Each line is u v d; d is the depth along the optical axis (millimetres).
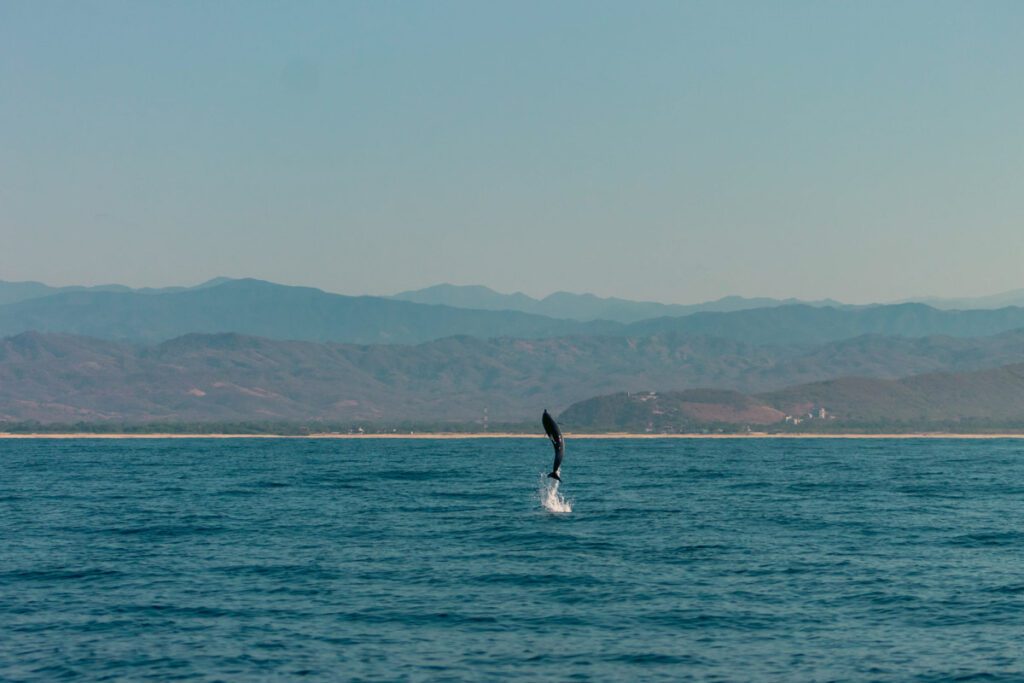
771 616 80688
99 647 72312
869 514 150500
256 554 110938
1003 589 90688
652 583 93500
